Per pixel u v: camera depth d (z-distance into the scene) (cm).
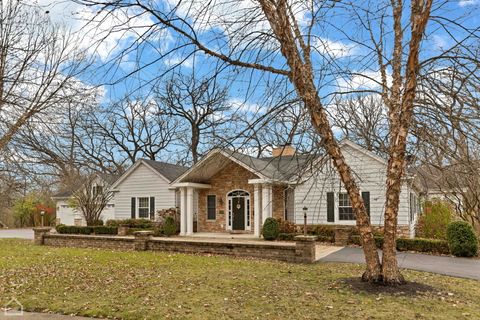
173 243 1573
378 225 1872
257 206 2080
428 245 1497
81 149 2678
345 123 1038
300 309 688
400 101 827
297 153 775
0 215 3359
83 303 741
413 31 727
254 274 1029
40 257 1416
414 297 749
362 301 727
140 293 815
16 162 1073
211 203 2377
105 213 3222
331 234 1867
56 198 3572
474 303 734
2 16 1058
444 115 655
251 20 686
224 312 676
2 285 902
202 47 661
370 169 1884
